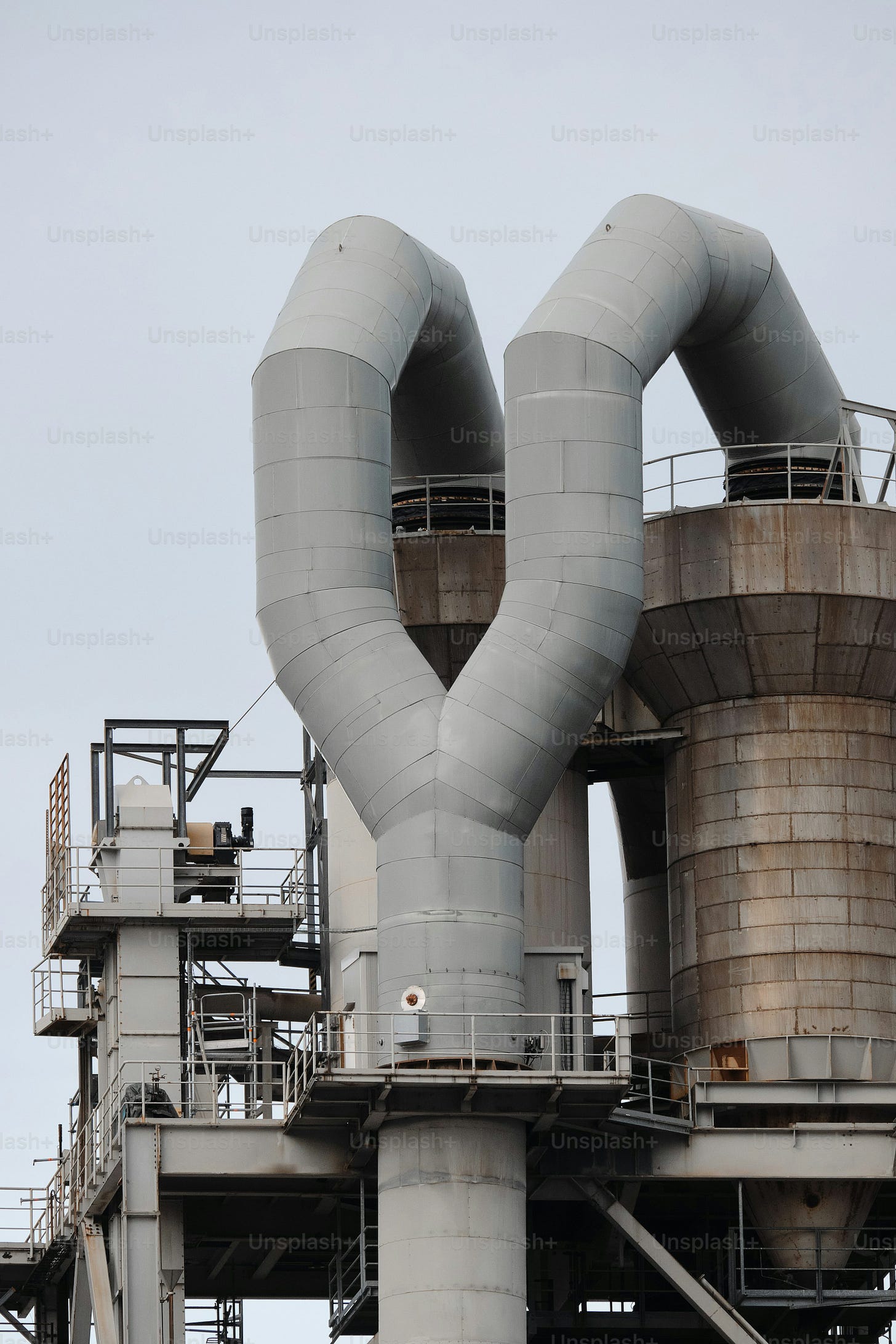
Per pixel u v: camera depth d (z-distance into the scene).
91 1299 54.19
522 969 49.00
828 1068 52.41
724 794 54.38
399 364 52.44
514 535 50.59
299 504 50.75
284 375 51.22
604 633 49.91
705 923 54.09
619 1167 50.88
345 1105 48.62
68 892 54.28
